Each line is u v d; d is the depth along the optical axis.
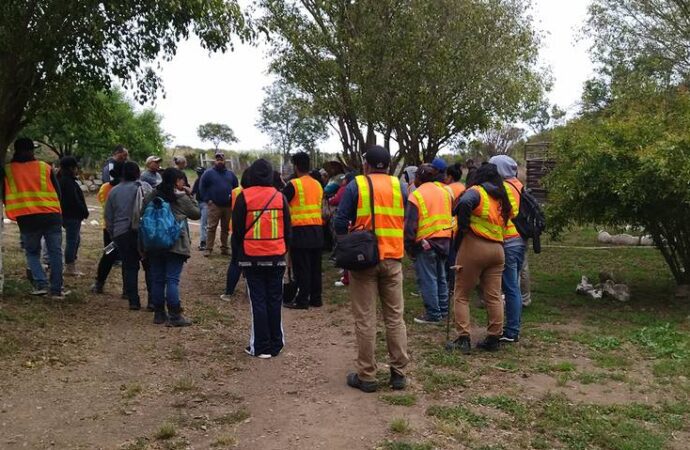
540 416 4.65
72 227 9.10
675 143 7.62
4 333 6.01
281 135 33.22
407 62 11.27
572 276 10.66
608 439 4.22
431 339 6.70
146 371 5.48
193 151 43.97
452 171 8.21
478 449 4.08
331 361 5.95
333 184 10.97
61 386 5.01
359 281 5.06
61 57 7.36
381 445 4.11
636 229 9.52
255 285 6.04
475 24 11.48
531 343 6.60
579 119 10.47
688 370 5.69
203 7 7.05
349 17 11.76
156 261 6.94
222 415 4.59
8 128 7.59
